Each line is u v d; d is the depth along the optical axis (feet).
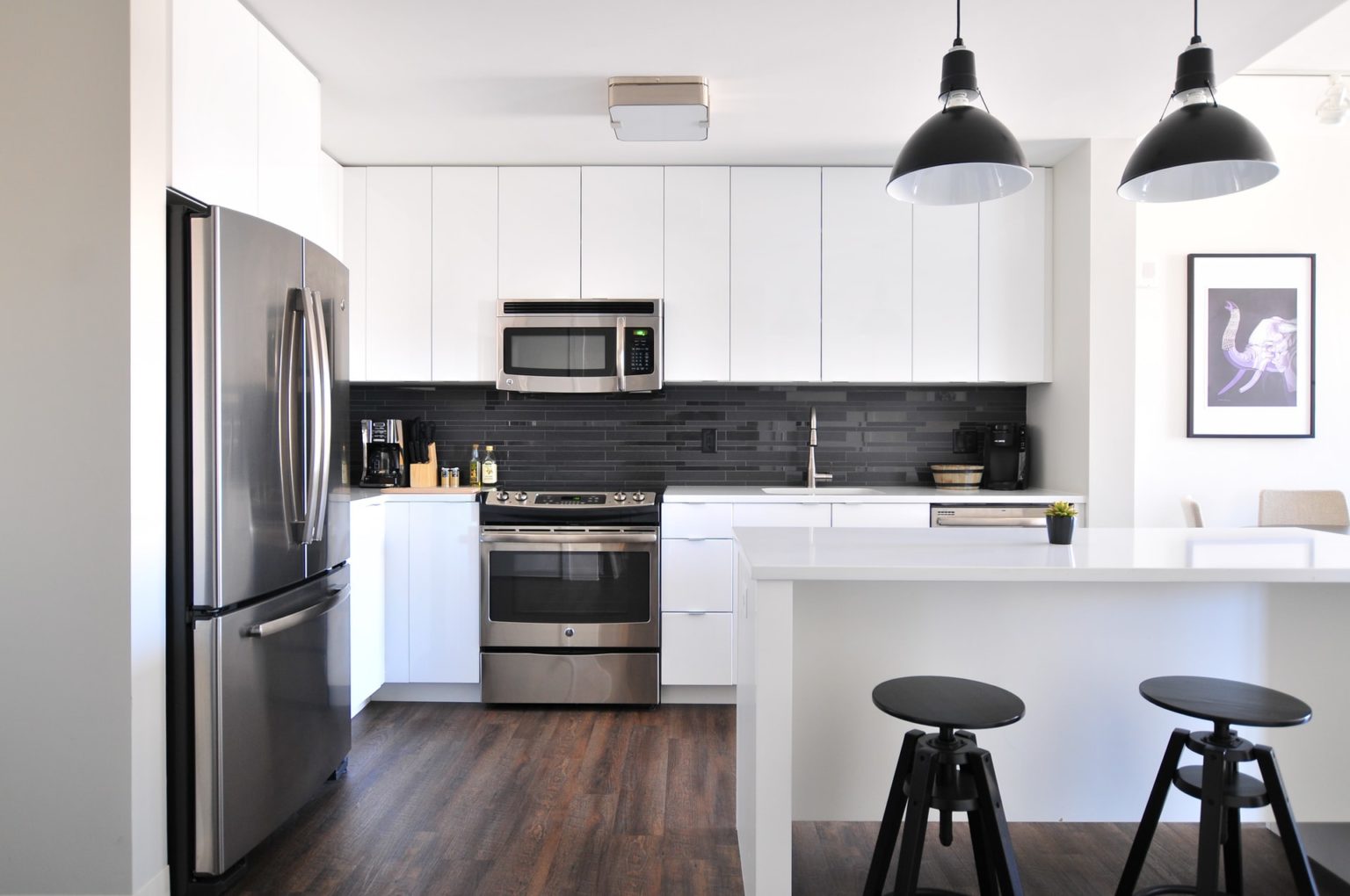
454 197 12.21
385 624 11.52
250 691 6.88
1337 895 6.64
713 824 7.88
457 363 12.24
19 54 6.04
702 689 11.67
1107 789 6.92
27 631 6.07
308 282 7.77
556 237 12.21
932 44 8.49
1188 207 13.34
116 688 6.05
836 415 13.52
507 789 8.66
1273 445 13.33
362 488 12.03
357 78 9.27
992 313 12.26
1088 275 11.30
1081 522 11.37
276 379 7.19
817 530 7.82
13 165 6.06
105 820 6.07
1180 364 13.39
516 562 11.44
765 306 12.23
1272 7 7.68
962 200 7.23
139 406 6.08
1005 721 4.95
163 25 6.37
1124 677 6.88
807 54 8.72
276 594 7.40
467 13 7.84
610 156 11.93
